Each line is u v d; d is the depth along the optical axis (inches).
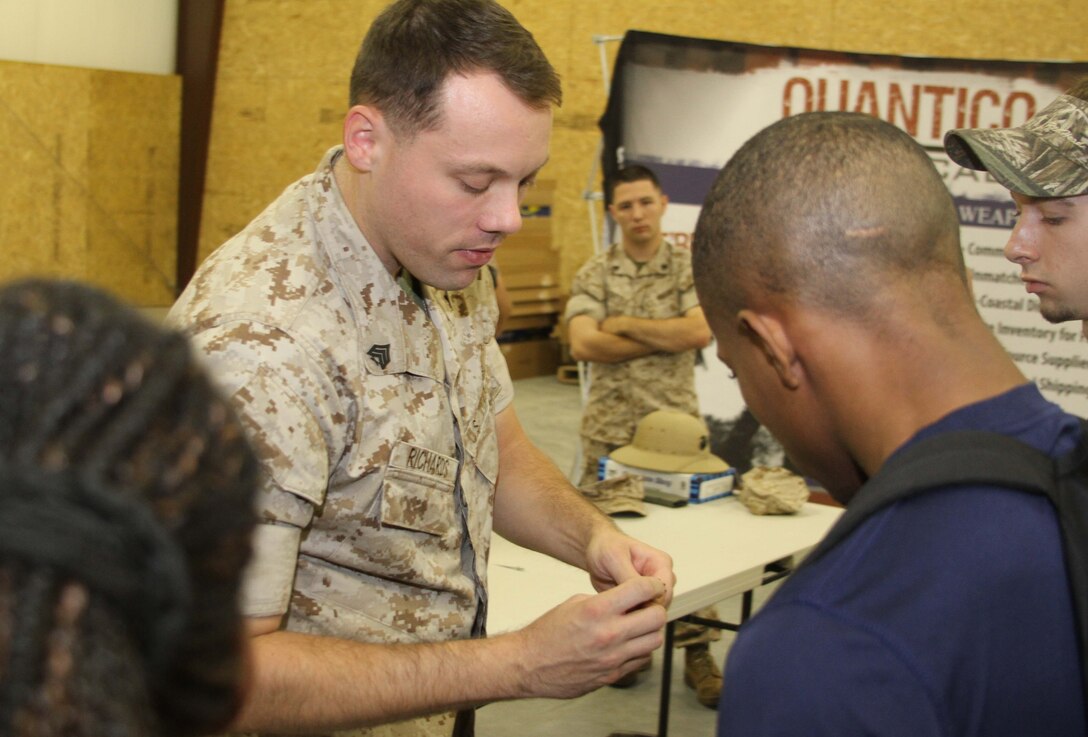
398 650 46.3
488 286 60.3
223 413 16.6
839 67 154.9
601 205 275.3
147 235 317.7
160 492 15.3
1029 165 53.3
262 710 42.1
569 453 240.8
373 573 49.9
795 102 156.7
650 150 160.2
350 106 48.6
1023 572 28.0
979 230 146.6
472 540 55.1
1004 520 28.3
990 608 27.6
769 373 34.0
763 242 32.1
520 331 311.3
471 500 55.2
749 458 154.6
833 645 27.4
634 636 47.7
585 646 46.9
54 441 14.8
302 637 44.8
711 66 157.9
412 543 50.5
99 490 14.4
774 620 28.7
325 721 43.8
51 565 14.1
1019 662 27.8
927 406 30.9
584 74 266.4
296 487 43.4
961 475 28.7
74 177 300.0
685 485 114.3
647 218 140.6
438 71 45.3
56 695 14.0
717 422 155.6
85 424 15.0
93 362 15.2
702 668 127.3
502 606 82.9
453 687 46.4
